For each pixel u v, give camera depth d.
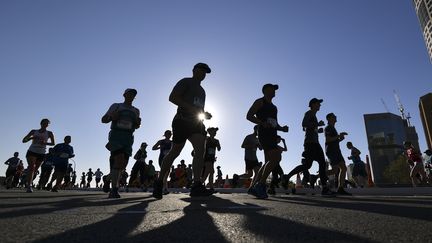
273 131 5.69
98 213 2.59
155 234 1.63
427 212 2.57
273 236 1.55
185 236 1.57
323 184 7.44
